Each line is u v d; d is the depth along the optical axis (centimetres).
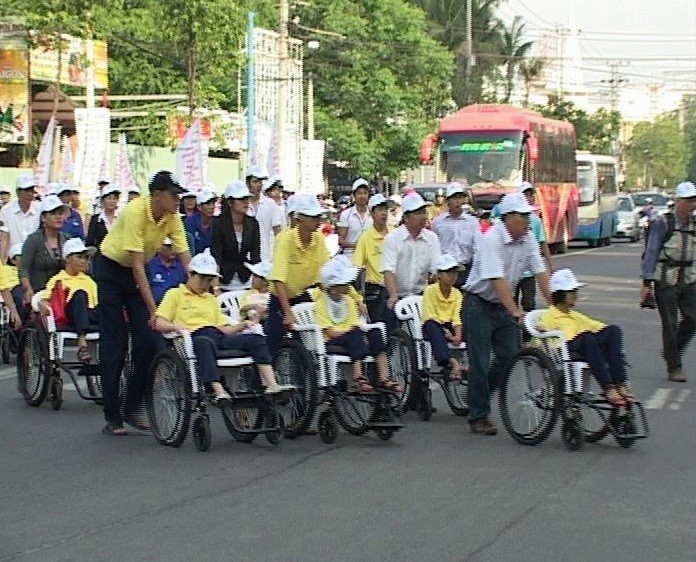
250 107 3769
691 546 766
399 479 959
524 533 793
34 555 747
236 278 1429
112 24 3903
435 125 5791
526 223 1121
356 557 736
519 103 9406
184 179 2467
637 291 2858
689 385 1486
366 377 1120
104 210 1717
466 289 1170
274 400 1083
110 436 1156
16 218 1720
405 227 1291
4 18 3147
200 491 919
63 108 3553
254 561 729
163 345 1135
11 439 1138
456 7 7444
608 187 5575
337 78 5472
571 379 1082
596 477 969
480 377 1162
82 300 1284
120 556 743
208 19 3328
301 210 1157
